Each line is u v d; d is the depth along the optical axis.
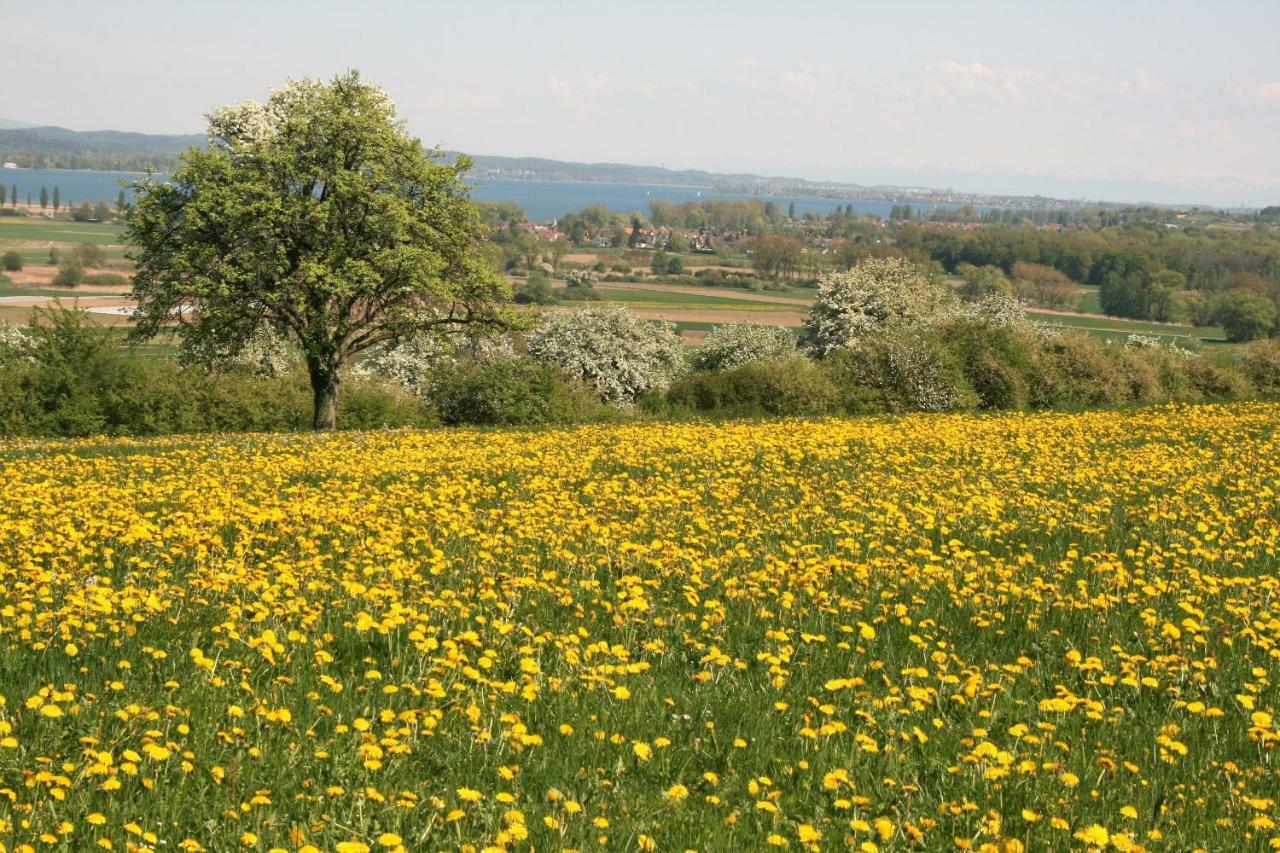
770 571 11.88
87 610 9.27
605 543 13.30
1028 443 24.48
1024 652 10.14
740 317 129.38
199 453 24.09
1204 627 10.28
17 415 36.47
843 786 7.23
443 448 23.89
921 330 43.56
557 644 9.54
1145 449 23.09
